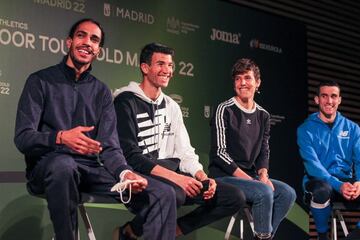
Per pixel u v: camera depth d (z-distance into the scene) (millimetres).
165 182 2744
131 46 3918
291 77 4953
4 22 3314
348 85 5957
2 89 3287
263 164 3512
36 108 2551
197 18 4324
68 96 2674
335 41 5848
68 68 2703
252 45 4684
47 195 2324
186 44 4234
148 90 3098
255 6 5023
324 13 5758
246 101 3566
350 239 3525
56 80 2668
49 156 2406
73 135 2354
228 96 4465
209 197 2842
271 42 4828
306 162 3820
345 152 3947
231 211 2930
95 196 2533
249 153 3490
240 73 3543
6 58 3312
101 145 2635
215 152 3406
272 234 3258
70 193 2334
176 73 4148
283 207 3305
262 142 3588
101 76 3740
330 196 3490
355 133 3961
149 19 4035
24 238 3332
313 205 3537
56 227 2320
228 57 4504
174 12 4188
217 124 3443
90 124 2709
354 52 6066
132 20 3936
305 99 5051
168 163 2969
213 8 4438
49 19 3512
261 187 3072
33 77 2629
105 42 3770
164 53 3070
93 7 3729
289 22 5008
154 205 2510
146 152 3000
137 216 2631
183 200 2727
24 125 2469
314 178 3713
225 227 4352
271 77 4789
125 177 2484
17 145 2451
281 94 4848
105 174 2590
